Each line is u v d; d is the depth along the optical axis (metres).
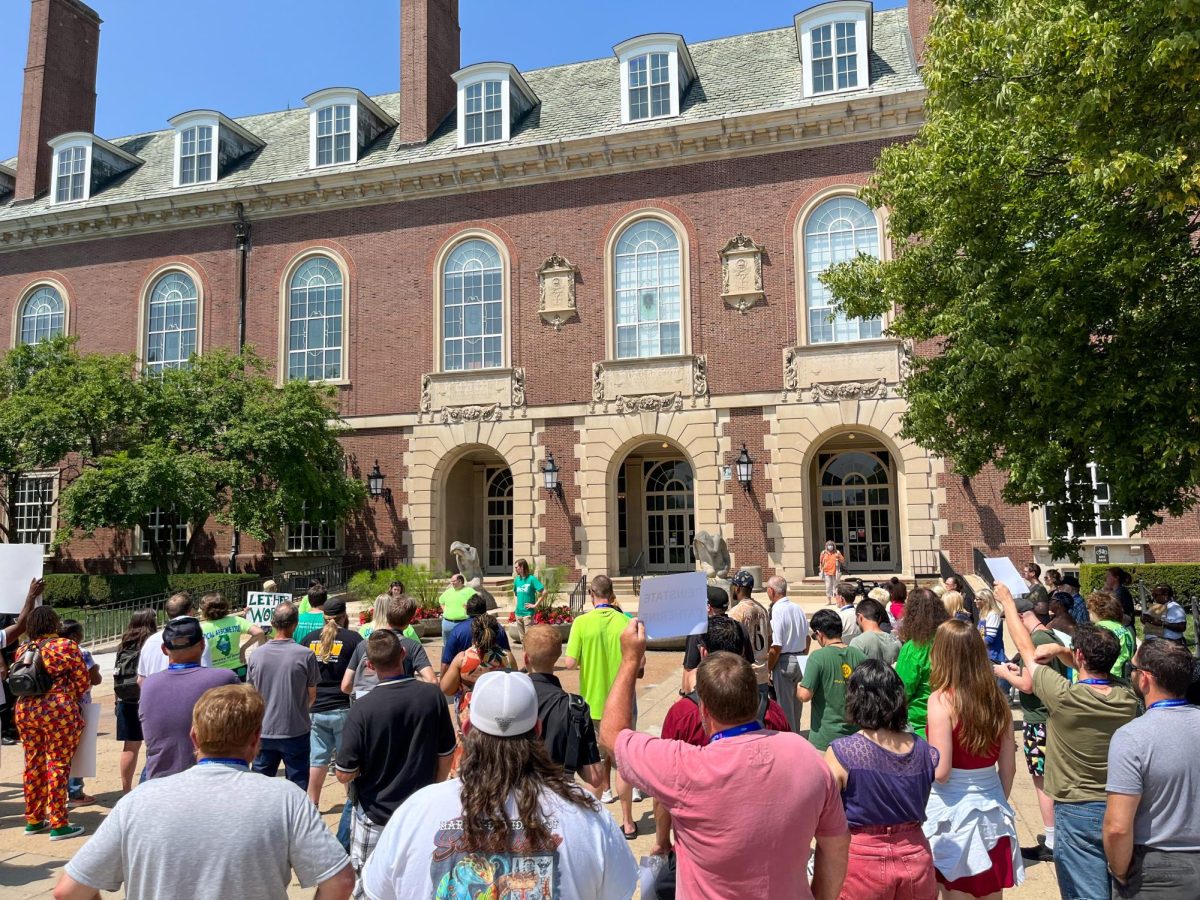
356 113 28.91
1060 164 11.91
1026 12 10.11
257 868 3.03
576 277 25.92
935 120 13.29
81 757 7.51
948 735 4.43
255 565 27.58
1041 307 11.41
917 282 14.97
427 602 19.72
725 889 3.18
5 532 25.67
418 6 29.06
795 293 24.20
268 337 28.17
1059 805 4.77
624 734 3.53
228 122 30.30
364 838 4.98
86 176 31.05
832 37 25.06
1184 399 10.44
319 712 7.37
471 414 26.25
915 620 5.96
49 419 23.44
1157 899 3.86
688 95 27.05
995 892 4.31
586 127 26.97
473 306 26.86
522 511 25.58
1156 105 9.27
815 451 24.30
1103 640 4.78
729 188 25.02
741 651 6.04
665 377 24.94
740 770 3.22
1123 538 21.27
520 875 2.71
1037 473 12.26
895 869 3.80
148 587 25.83
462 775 2.90
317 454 25.20
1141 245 10.26
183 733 6.15
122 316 29.52
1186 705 4.06
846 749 3.95
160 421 24.34
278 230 28.58
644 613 4.66
